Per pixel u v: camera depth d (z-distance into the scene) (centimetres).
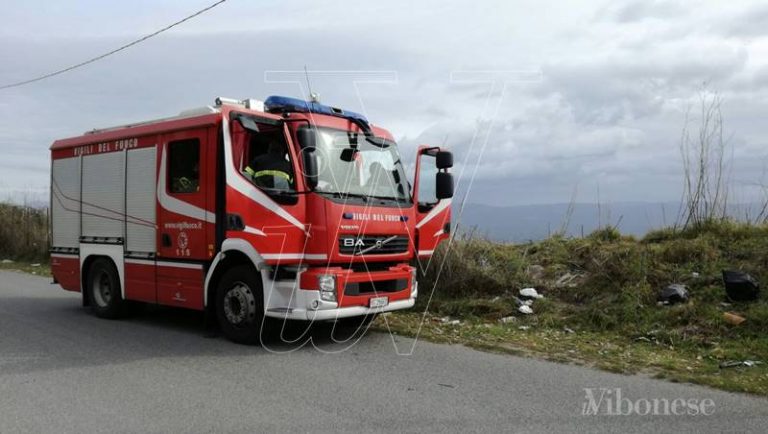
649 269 912
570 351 731
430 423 480
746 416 506
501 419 491
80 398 540
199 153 786
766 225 984
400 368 651
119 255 912
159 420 483
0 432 457
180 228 815
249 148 746
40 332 843
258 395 550
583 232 1138
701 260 912
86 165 974
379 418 490
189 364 664
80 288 993
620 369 649
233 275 769
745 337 737
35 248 1973
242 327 761
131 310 955
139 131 876
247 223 721
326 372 632
